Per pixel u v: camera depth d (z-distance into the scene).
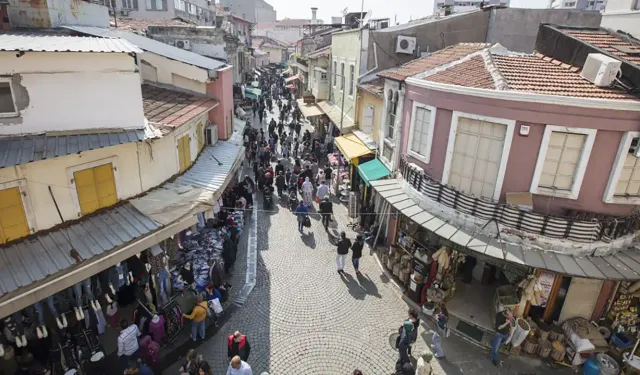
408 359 9.25
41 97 8.30
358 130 19.06
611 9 13.25
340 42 22.00
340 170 21.33
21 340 8.09
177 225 9.60
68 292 8.82
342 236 13.43
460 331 11.02
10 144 7.87
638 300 10.53
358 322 11.38
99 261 8.05
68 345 8.66
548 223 9.00
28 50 7.70
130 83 9.35
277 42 74.94
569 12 17.88
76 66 8.56
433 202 10.96
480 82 9.95
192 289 11.01
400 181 12.93
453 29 18.20
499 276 12.99
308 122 36.12
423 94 11.31
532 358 10.20
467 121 10.02
